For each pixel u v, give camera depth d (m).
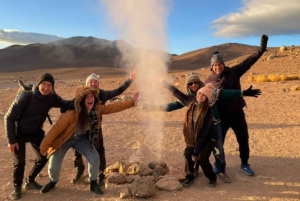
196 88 5.62
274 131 9.73
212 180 5.69
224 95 5.60
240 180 5.99
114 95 5.97
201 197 5.21
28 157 7.48
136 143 8.80
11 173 6.39
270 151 7.80
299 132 9.46
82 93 5.04
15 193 5.24
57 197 5.28
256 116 12.26
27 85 5.39
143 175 5.91
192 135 5.48
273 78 25.91
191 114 5.46
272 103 15.27
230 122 6.10
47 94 5.12
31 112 5.10
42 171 6.42
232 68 5.96
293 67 37.28
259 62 45.09
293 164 6.81
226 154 7.64
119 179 5.66
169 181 5.58
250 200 5.11
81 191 5.51
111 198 5.19
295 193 5.36
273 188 5.59
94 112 5.23
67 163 7.04
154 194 5.25
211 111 5.37
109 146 8.54
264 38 5.79
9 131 5.03
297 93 18.20
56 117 12.59
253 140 8.88
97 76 5.75
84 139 5.43
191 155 5.56
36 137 5.29
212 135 5.48
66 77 67.06
